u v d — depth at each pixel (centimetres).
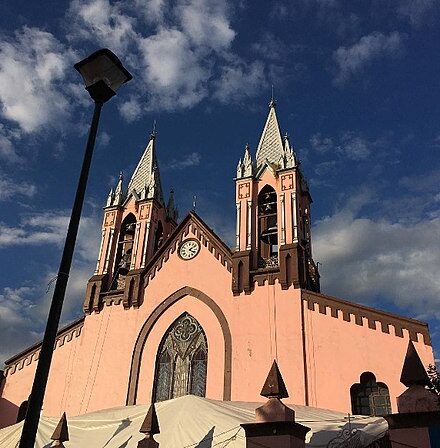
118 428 2395
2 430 2822
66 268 1269
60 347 4025
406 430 1334
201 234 4112
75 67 1528
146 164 4994
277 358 3347
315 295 3488
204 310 3747
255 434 1573
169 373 3622
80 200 1358
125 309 4003
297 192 4069
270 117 4834
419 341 3061
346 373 3142
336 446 2036
